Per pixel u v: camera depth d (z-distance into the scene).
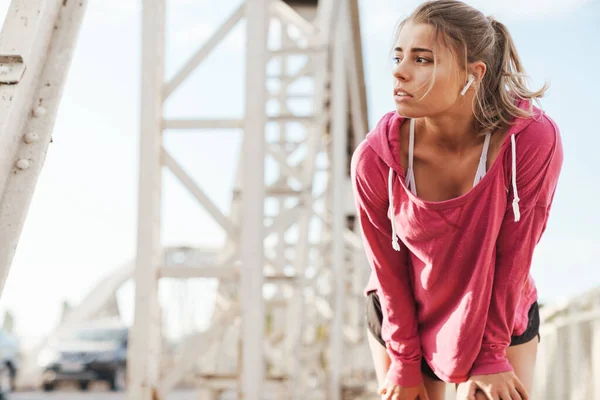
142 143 5.09
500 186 2.08
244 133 5.13
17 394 14.98
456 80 1.99
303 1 11.24
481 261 2.13
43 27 1.99
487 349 2.24
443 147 2.12
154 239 5.00
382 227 2.29
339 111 10.65
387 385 2.43
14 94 1.84
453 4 2.01
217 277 5.05
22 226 1.88
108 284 22.03
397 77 2.02
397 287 2.35
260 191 5.08
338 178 10.75
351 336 14.80
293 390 8.53
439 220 2.13
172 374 5.03
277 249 9.98
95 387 16.66
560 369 6.34
